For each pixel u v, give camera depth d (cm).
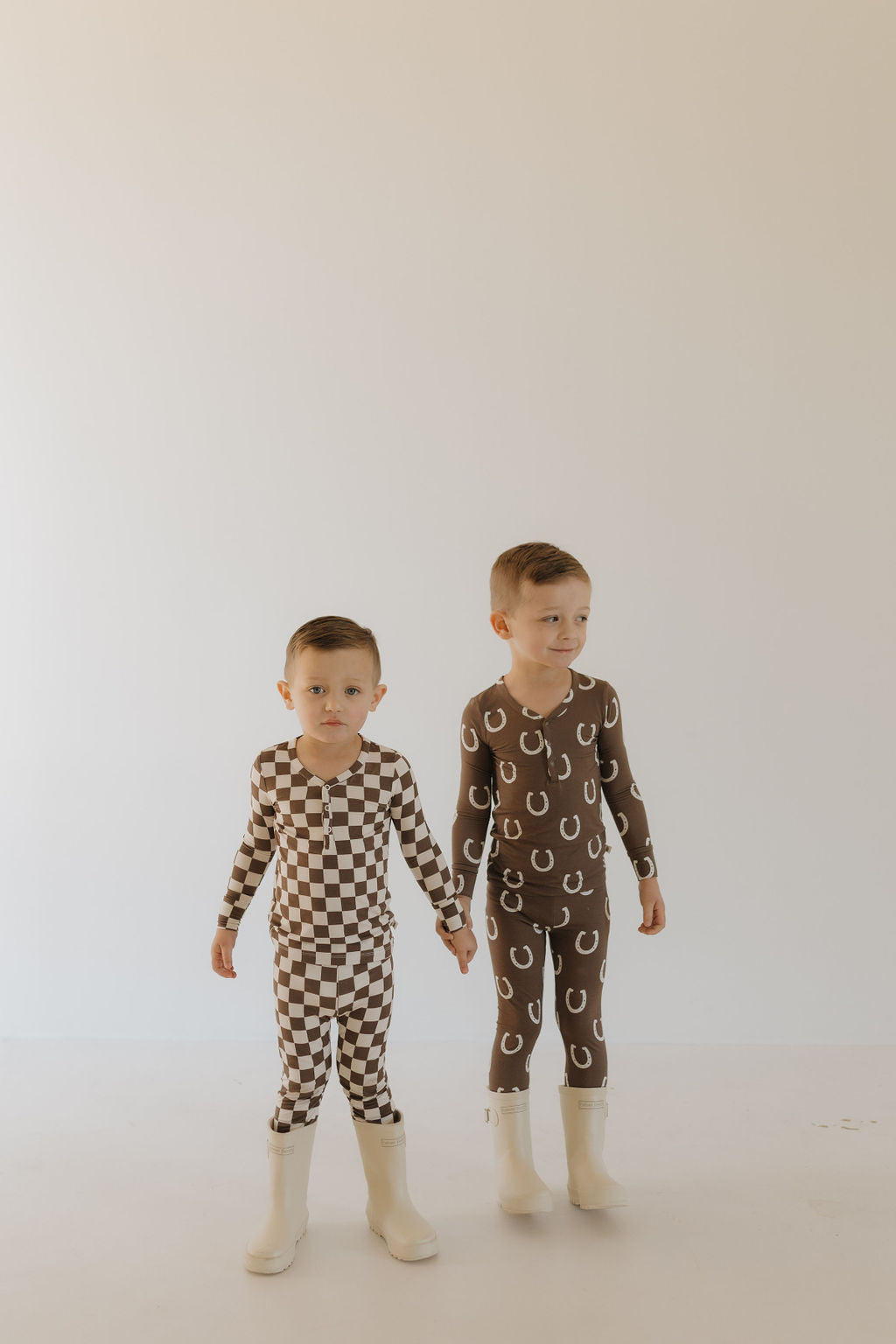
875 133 298
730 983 305
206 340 314
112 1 315
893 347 299
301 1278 183
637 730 306
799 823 303
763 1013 304
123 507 316
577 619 206
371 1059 195
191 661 314
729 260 302
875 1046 301
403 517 310
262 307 313
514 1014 212
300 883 190
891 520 300
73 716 317
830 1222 201
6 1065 291
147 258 316
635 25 303
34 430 318
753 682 303
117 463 317
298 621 312
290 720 312
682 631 304
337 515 311
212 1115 256
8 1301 177
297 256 312
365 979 192
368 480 311
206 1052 301
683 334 303
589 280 305
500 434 307
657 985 306
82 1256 192
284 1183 192
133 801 316
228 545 314
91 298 317
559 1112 254
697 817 305
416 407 309
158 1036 314
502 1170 207
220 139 313
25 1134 244
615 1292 178
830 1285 180
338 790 189
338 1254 191
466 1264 187
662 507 304
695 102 302
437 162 307
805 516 302
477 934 311
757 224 301
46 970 317
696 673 304
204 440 314
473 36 306
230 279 313
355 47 309
